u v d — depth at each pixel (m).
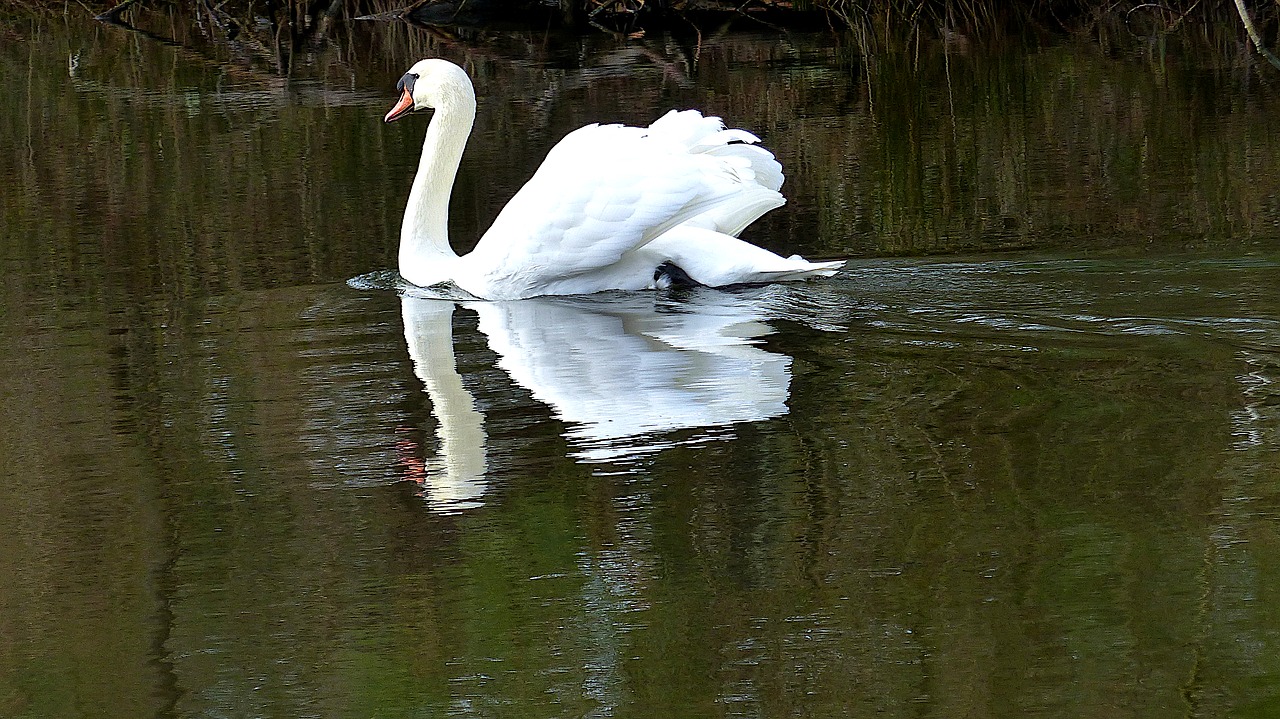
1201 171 18.03
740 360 11.64
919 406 10.28
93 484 9.66
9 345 12.94
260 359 12.37
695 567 8.02
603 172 14.32
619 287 14.55
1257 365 10.75
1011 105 23.44
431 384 11.47
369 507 9.08
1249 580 7.49
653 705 6.75
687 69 28.53
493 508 8.96
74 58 31.80
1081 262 14.02
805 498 8.83
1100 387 10.45
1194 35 29.41
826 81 26.61
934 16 33.91
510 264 14.46
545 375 11.57
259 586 8.12
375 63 30.62
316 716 6.81
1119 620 7.20
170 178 20.66
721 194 14.34
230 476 9.66
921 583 7.71
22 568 8.43
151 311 14.02
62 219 18.36
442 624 7.62
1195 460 9.00
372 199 19.06
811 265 13.85
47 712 6.99
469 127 15.80
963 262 14.36
